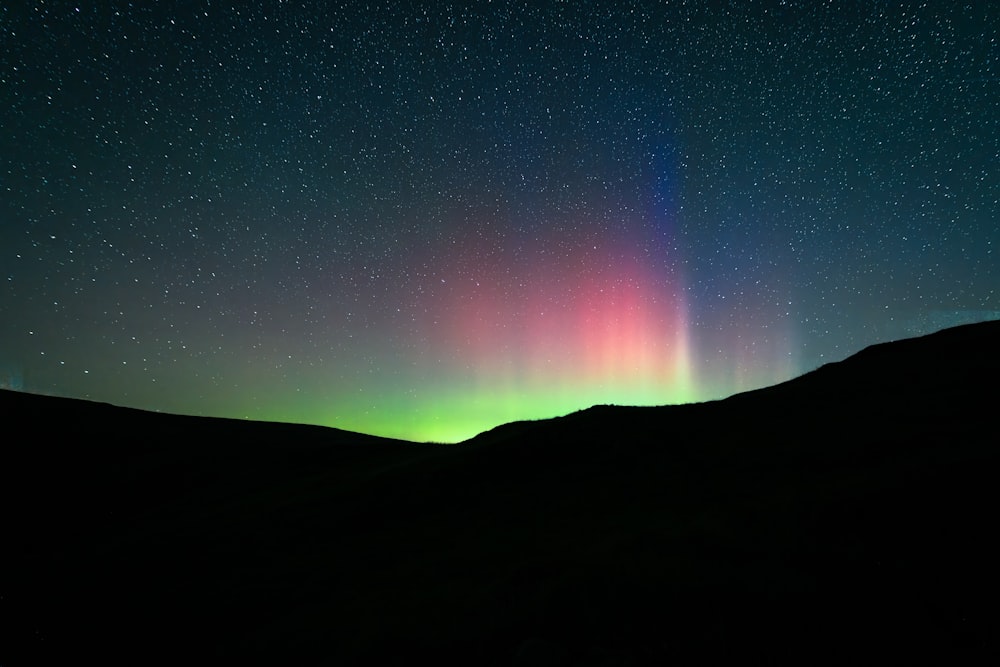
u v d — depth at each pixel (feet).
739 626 32.04
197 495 125.39
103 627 58.54
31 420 174.40
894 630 30.12
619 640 32.89
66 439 164.86
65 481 139.03
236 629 52.37
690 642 31.19
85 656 52.65
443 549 64.08
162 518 109.29
